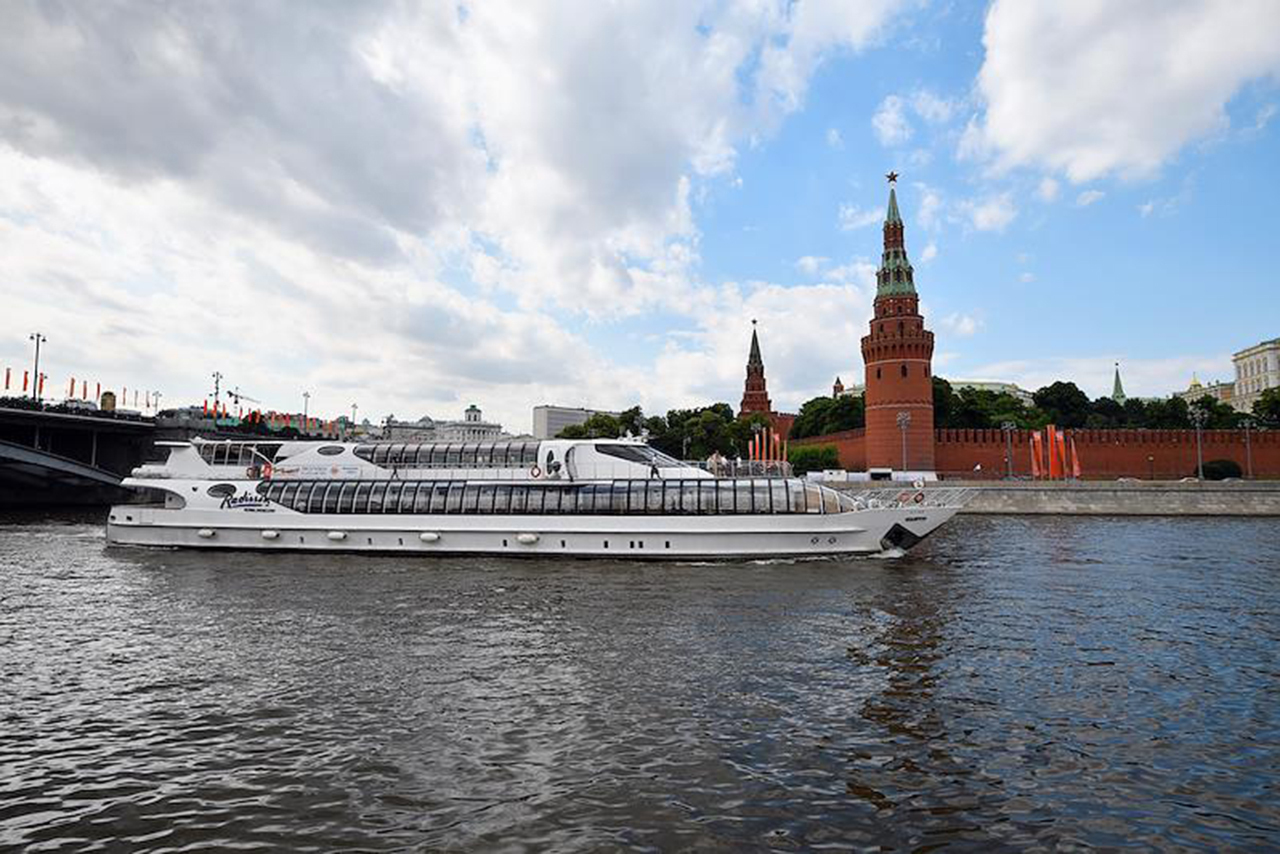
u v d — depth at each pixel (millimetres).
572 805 11648
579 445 41969
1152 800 11805
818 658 19562
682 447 119312
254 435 102562
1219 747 13828
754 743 13953
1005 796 11914
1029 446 103125
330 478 42719
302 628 23453
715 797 11883
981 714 15430
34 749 13984
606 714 15484
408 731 14664
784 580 31406
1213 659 19609
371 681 17844
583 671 18516
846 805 11625
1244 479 96938
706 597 27844
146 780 12680
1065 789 12156
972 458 103125
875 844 10523
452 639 21844
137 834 10945
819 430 141875
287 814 11477
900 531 36812
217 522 42062
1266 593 29359
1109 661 19359
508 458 42812
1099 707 15898
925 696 16531
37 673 18797
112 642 22000
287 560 38688
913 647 20656
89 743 14250
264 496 42031
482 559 38156
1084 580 32281
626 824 11070
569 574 33406
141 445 96688
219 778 12711
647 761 13195
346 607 26562
